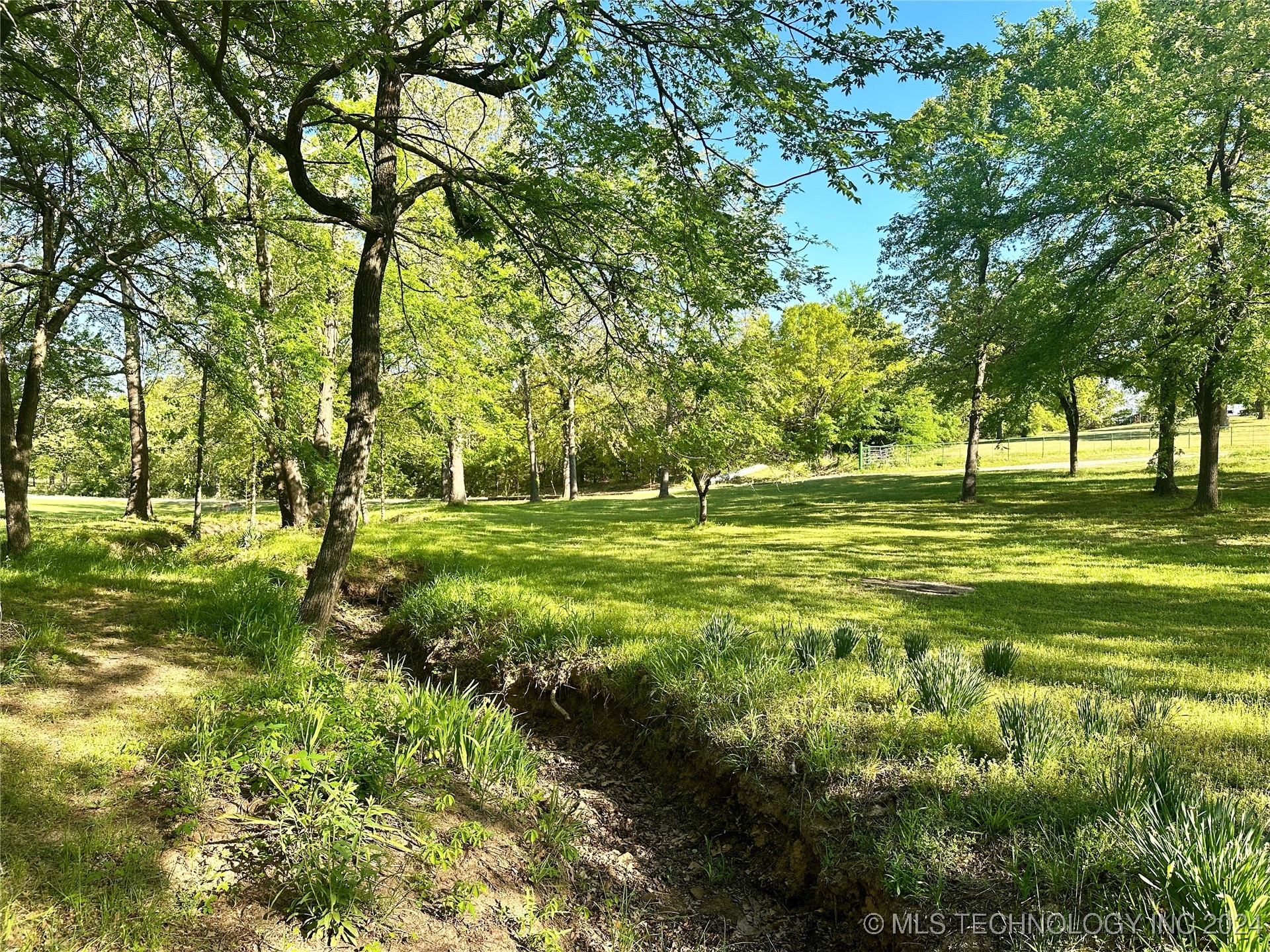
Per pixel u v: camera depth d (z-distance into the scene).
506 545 14.40
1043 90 19.81
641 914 3.72
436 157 7.15
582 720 6.09
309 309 12.80
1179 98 15.46
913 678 5.04
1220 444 30.22
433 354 13.61
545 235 7.41
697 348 6.90
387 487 21.08
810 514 21.23
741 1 5.05
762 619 7.66
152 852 2.93
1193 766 3.78
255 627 6.31
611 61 5.71
